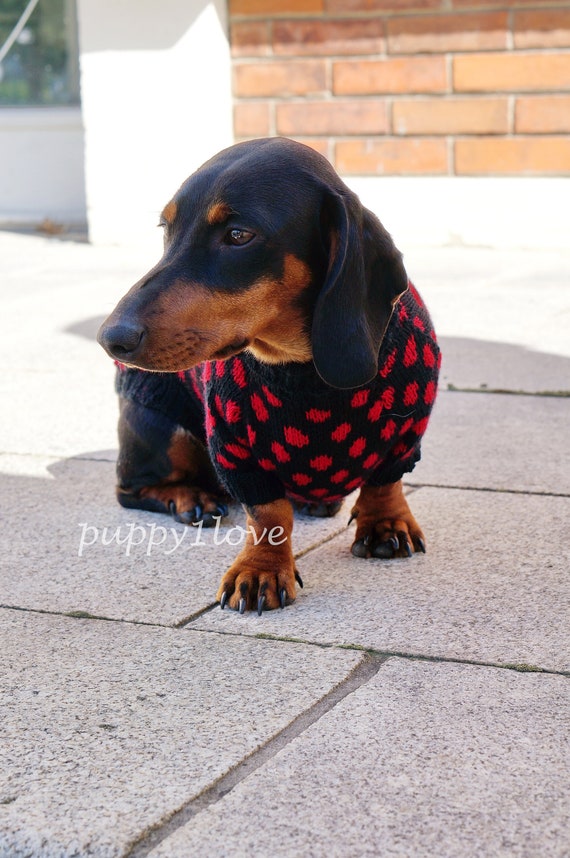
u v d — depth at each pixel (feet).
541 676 2.37
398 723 2.18
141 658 2.52
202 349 2.45
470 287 6.89
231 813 1.90
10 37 9.48
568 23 7.61
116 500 3.70
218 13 8.29
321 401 2.65
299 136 8.38
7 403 4.84
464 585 2.89
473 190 8.12
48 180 10.38
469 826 1.84
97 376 5.25
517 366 5.18
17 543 3.31
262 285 2.50
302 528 3.40
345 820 1.87
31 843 1.84
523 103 7.84
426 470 3.88
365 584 2.93
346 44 8.11
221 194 2.46
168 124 8.57
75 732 2.19
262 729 2.18
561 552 3.10
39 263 8.32
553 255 7.98
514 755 2.06
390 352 2.68
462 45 7.86
